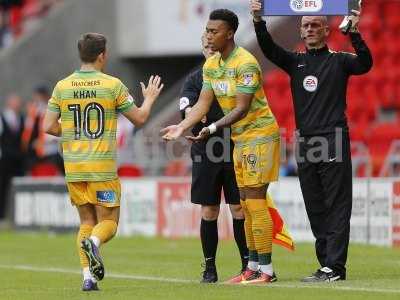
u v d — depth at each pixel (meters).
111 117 32.34
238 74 32.53
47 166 69.75
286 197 54.38
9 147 72.19
